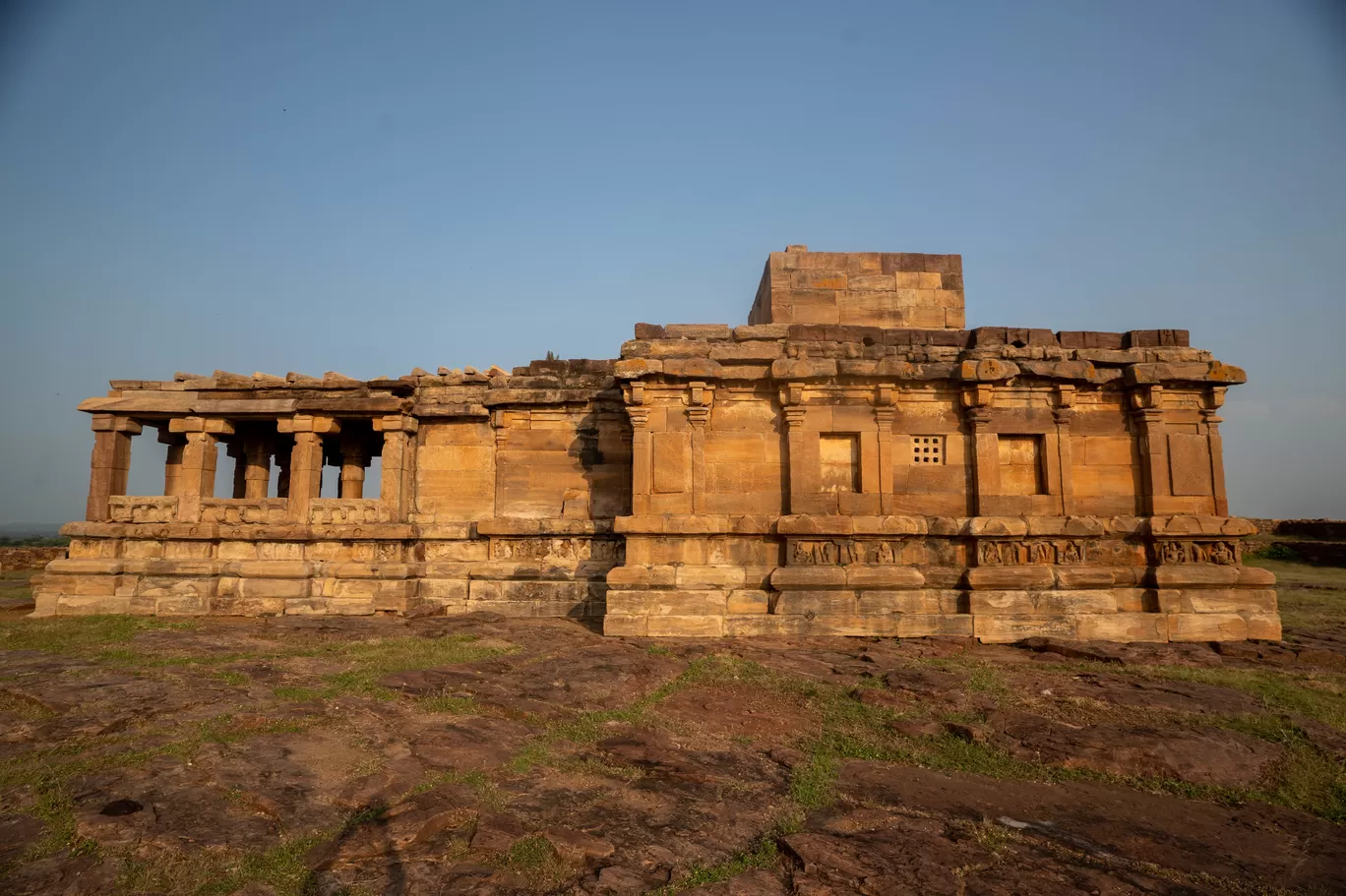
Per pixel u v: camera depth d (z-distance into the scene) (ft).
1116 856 20.38
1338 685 37.81
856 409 53.67
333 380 63.72
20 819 20.92
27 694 32.22
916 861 19.48
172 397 63.93
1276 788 25.52
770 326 55.01
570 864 19.16
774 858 19.81
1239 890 18.61
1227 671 40.45
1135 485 53.98
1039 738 29.12
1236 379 53.11
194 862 18.80
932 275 60.75
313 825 20.86
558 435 63.57
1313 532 130.21
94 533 62.03
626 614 50.70
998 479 53.42
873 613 50.34
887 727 30.63
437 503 64.08
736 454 53.88
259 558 62.23
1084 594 50.85
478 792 23.08
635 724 30.37
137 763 25.02
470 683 35.35
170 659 40.65
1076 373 53.16
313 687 34.91
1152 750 27.50
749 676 38.11
